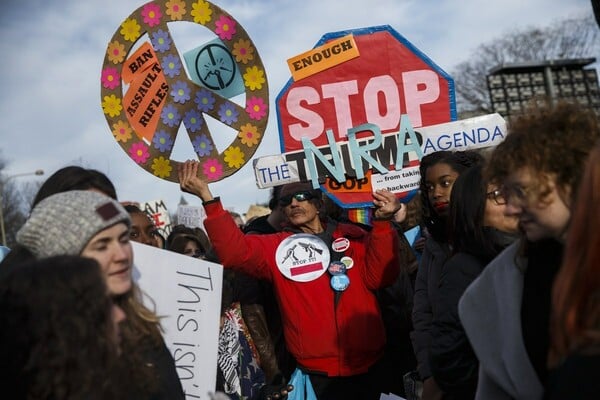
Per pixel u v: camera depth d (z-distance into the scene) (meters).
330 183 3.79
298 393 3.63
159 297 2.66
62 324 1.51
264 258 3.71
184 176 3.54
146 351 2.04
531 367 1.90
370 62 3.86
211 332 2.77
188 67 3.62
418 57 3.85
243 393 3.89
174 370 2.12
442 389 2.58
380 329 3.71
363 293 3.68
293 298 3.68
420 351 3.05
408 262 4.21
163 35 3.59
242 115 3.64
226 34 3.63
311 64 3.84
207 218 3.52
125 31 3.56
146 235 3.48
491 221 2.53
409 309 4.01
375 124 3.81
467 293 2.11
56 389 1.50
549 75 30.62
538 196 1.74
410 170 3.77
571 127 1.74
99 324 1.58
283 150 3.85
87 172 2.29
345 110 3.85
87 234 1.87
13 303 1.52
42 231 1.86
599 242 1.34
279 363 3.95
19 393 1.51
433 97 3.84
